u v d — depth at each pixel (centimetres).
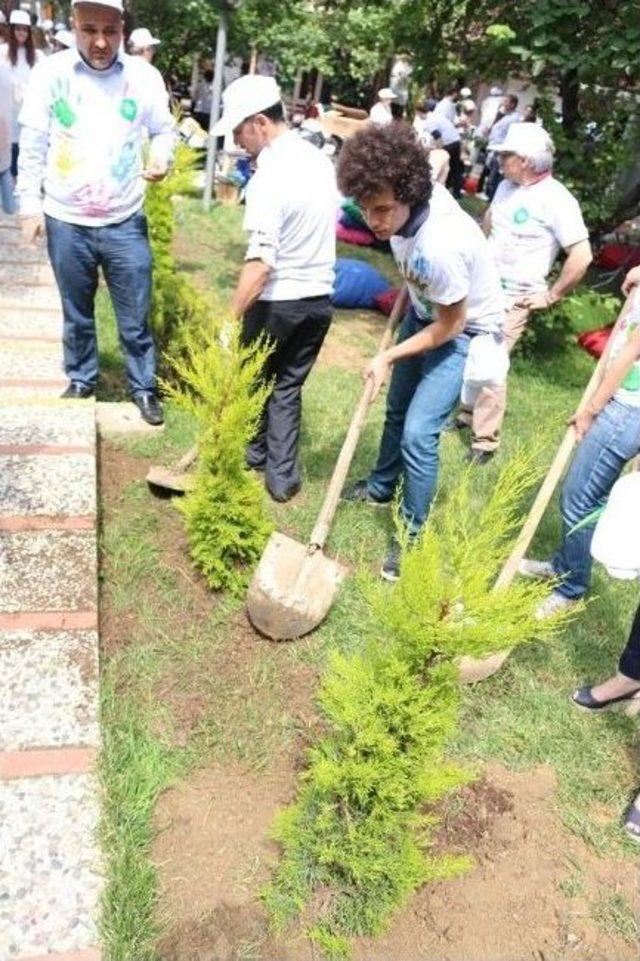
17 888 196
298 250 338
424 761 194
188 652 285
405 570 186
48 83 349
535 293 484
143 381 416
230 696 271
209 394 293
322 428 465
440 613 187
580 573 325
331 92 1978
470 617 187
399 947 208
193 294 511
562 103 659
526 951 212
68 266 383
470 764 263
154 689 269
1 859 201
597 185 649
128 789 228
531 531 288
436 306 288
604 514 235
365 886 209
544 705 291
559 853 240
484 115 1349
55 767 225
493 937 214
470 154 1448
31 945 186
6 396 418
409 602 184
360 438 456
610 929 221
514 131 452
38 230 373
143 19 1295
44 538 305
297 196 323
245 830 229
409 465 324
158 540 337
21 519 312
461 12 687
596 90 638
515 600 187
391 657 194
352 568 346
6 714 236
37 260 634
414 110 974
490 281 313
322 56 1392
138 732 250
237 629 300
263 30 1312
